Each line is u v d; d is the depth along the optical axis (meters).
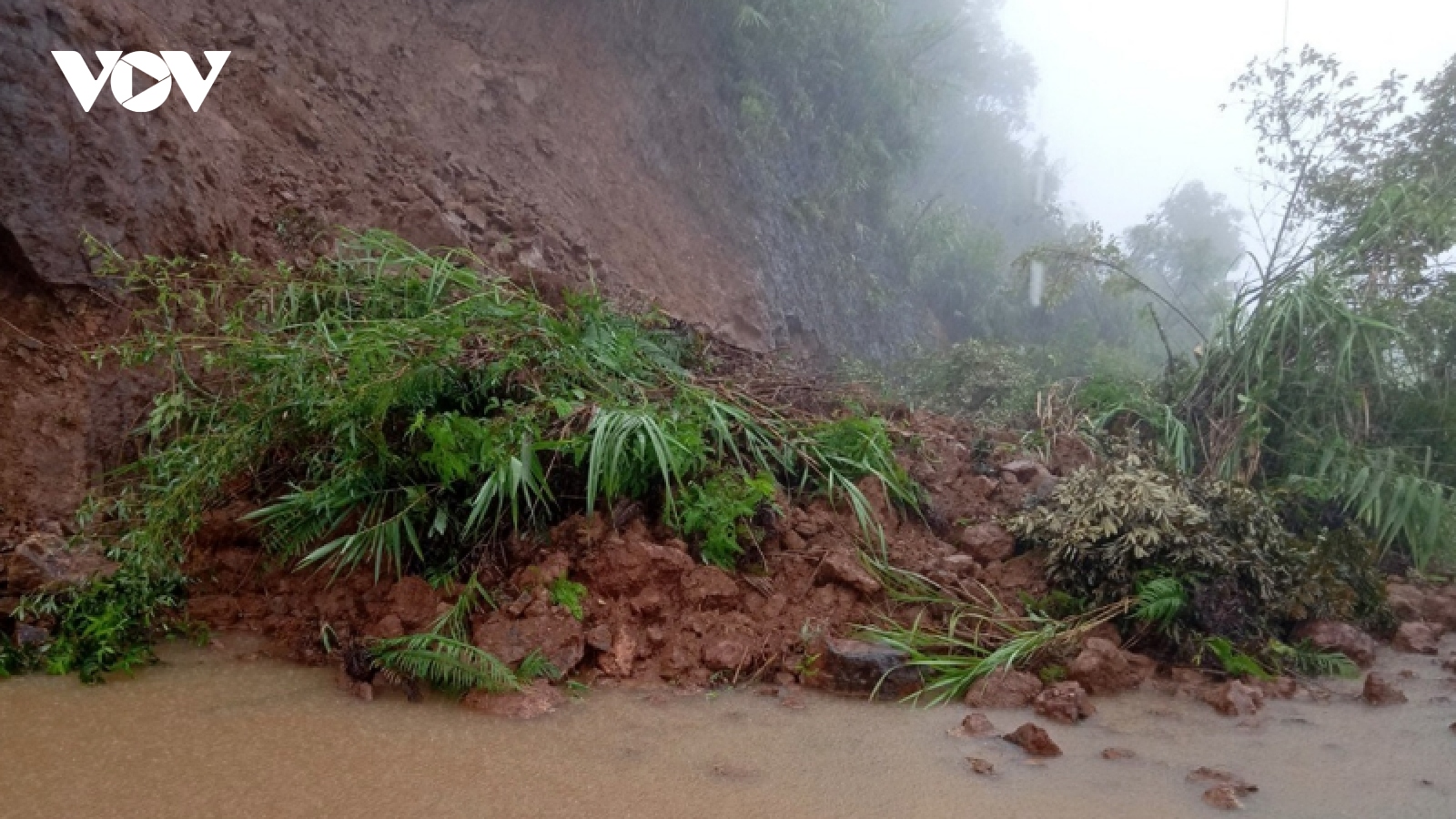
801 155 13.99
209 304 4.42
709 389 4.80
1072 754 3.04
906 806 2.62
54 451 3.74
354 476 3.70
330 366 3.83
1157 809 2.68
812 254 13.40
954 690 3.49
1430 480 6.57
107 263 3.96
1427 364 7.03
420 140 7.46
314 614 3.57
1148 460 5.95
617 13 11.27
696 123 12.01
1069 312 17.33
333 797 2.47
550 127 9.61
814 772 2.79
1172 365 7.79
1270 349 6.82
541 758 2.76
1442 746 3.23
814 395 5.73
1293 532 5.80
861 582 3.92
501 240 6.80
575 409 4.02
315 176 5.91
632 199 10.29
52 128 3.97
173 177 4.54
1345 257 7.23
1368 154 8.53
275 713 2.94
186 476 3.63
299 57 6.77
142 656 3.21
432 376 3.94
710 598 3.66
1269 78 8.92
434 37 8.78
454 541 3.77
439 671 3.12
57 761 2.57
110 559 3.51
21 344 3.83
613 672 3.37
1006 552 4.61
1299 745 3.20
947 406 9.08
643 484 4.02
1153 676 3.84
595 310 5.05
